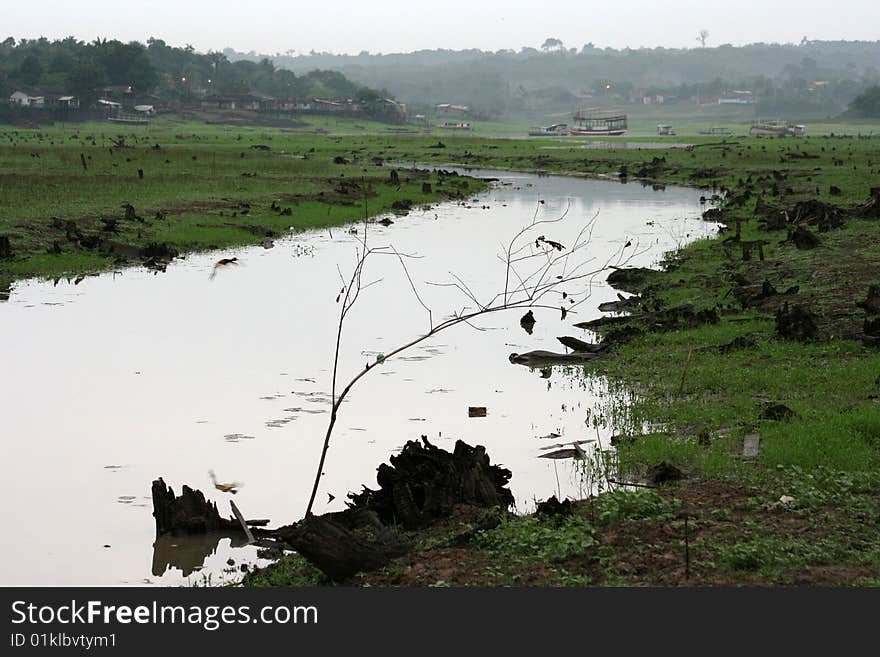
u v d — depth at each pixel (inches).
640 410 553.0
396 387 630.5
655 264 1130.7
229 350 726.5
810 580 307.6
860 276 888.3
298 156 3356.3
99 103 6530.5
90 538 400.5
